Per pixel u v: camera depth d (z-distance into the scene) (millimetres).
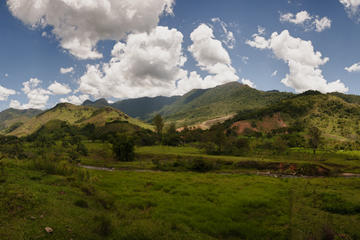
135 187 34719
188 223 19766
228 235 18672
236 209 24344
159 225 17188
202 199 28156
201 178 48438
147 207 24141
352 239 16781
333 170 70375
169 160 89750
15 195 15375
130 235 14016
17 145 109875
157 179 43719
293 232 18688
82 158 91375
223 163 79312
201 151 118438
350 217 22047
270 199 29000
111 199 23062
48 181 25219
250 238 18047
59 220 13258
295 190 35531
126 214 19203
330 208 24781
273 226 20156
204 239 16484
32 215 13109
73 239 11320
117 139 96250
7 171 24969
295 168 71812
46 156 40375
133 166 74875
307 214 23312
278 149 117938
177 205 24969
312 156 105500
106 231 13547
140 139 156750
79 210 16500
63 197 19109
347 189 36812
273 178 51219
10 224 11281
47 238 10648
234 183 41875
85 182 30406
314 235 17781
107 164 78625
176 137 162000
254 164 76250
